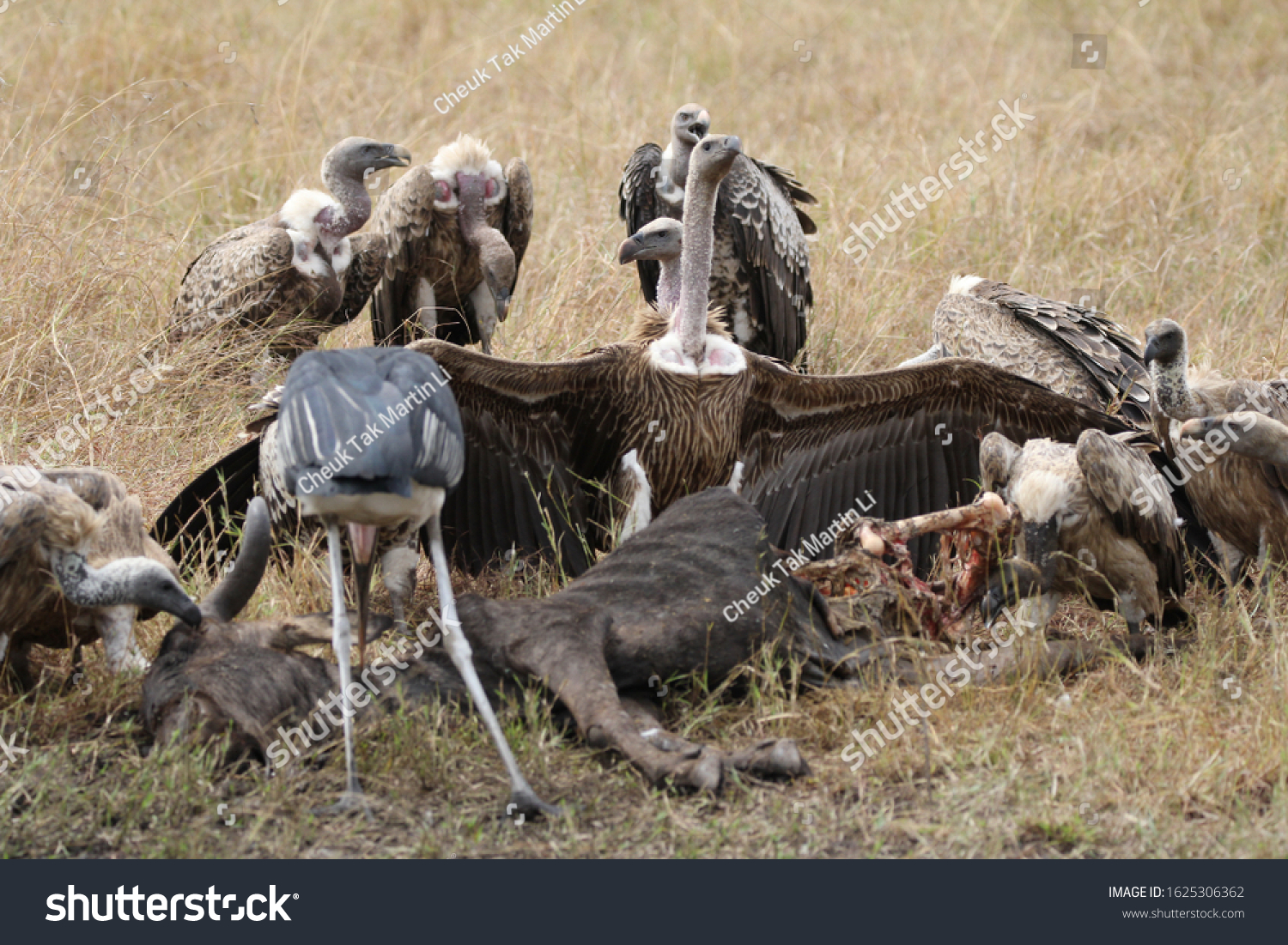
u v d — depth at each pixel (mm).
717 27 35469
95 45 29188
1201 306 21062
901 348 20172
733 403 13734
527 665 10859
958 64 33500
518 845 9562
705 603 11414
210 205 24219
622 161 26531
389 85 30688
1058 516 12234
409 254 18344
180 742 10195
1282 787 9969
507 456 13781
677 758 10117
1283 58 35125
